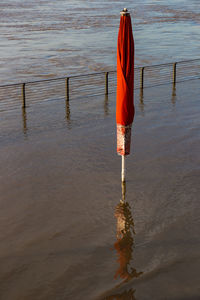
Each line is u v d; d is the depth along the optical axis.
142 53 33.50
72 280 5.49
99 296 5.18
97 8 97.69
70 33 52.00
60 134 11.05
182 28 56.66
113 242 6.34
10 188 7.99
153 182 8.28
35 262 5.86
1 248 6.17
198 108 13.30
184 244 6.25
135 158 9.45
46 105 14.16
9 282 5.46
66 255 6.02
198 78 18.28
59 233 6.57
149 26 60.31
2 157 9.45
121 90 7.39
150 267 5.73
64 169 8.88
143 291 5.26
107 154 9.73
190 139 10.55
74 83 19.56
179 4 113.75
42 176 8.53
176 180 8.35
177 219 6.95
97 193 7.86
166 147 10.05
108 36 48.38
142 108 13.37
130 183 8.27
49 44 41.59
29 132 11.18
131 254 6.04
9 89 18.73
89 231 6.63
